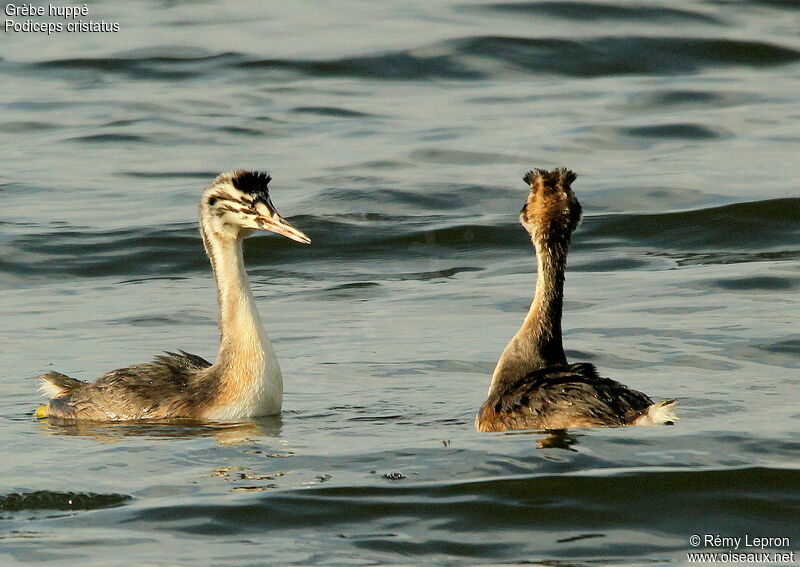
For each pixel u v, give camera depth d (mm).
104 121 30312
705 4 38312
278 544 9953
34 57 35375
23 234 22078
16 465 11867
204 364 14477
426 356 15711
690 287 18859
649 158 27359
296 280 20328
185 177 26047
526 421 12195
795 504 10641
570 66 34406
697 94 32125
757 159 26875
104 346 16516
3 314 18281
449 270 20781
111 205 24016
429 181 25453
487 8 38500
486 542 10000
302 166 26750
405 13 38719
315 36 36719
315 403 13977
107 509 10703
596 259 21125
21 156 27578
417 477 11266
